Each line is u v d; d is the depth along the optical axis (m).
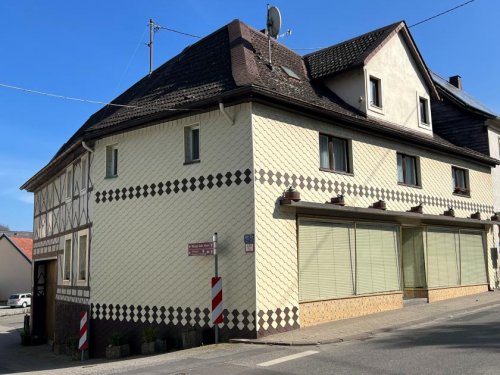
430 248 18.83
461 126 24.77
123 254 14.77
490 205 23.56
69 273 18.75
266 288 12.22
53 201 22.31
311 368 8.18
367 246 15.55
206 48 16.34
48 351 20.56
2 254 58.53
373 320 13.69
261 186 12.49
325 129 14.58
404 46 18.92
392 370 7.67
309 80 16.98
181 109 13.34
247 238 12.24
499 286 23.12
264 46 16.48
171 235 13.70
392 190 16.95
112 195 15.35
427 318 13.87
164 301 13.62
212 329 12.51
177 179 13.78
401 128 17.81
